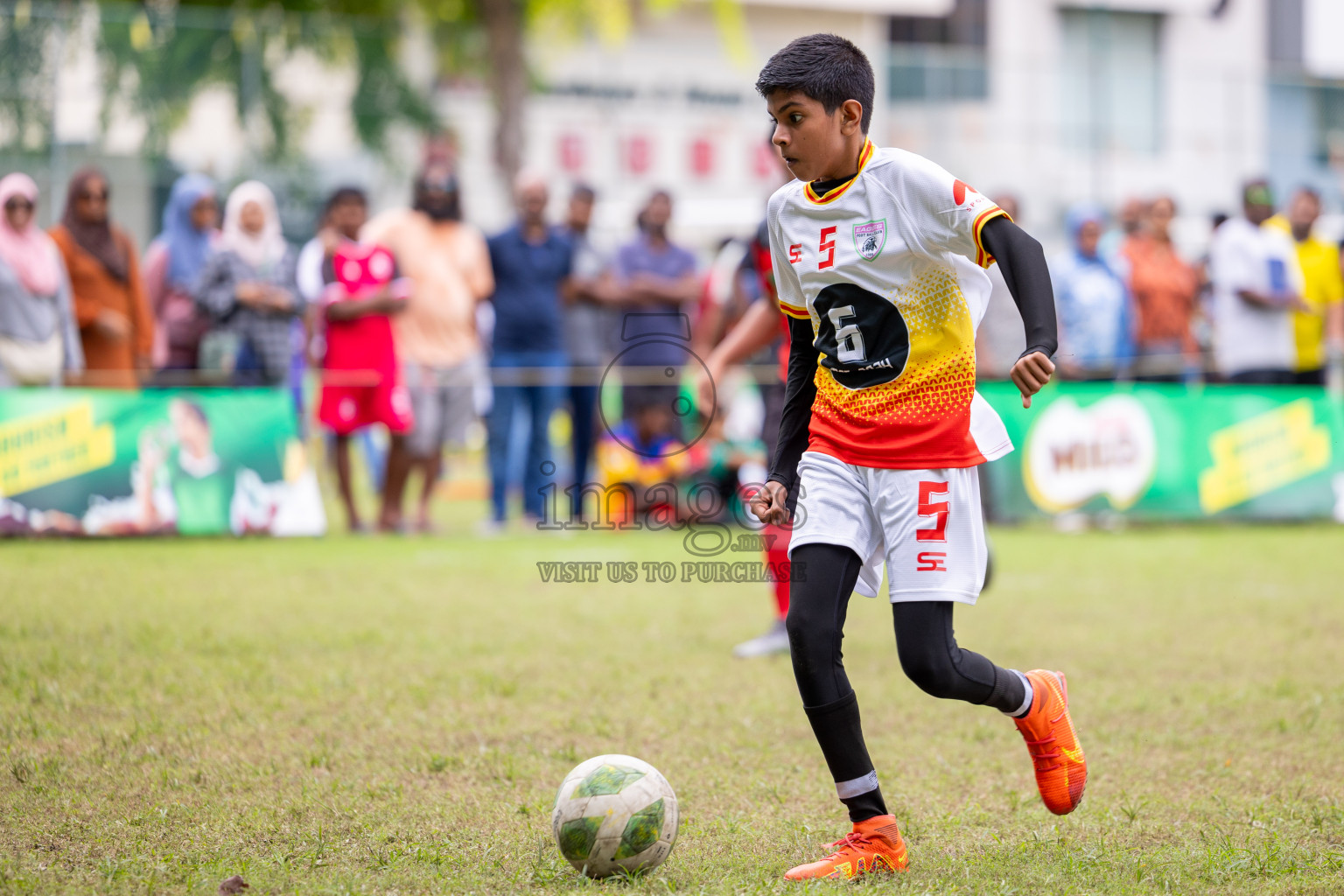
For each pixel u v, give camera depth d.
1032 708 12.16
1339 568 30.25
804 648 11.43
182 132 45.12
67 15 43.19
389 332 33.91
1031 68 55.16
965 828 12.48
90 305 33.19
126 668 18.34
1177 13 95.88
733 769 14.41
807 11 87.56
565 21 72.56
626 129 56.44
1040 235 54.47
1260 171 56.03
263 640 20.53
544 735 15.58
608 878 10.76
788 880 10.81
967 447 11.64
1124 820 12.66
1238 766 14.53
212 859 11.12
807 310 12.35
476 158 53.75
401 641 20.86
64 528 32.03
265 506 33.91
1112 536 36.56
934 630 11.48
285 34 47.75
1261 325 40.25
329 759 14.35
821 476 11.88
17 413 31.64
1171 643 21.59
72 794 12.95
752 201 55.78
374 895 10.30
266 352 34.38
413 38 52.06
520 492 38.75
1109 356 39.75
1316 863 11.15
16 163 42.28
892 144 55.25
